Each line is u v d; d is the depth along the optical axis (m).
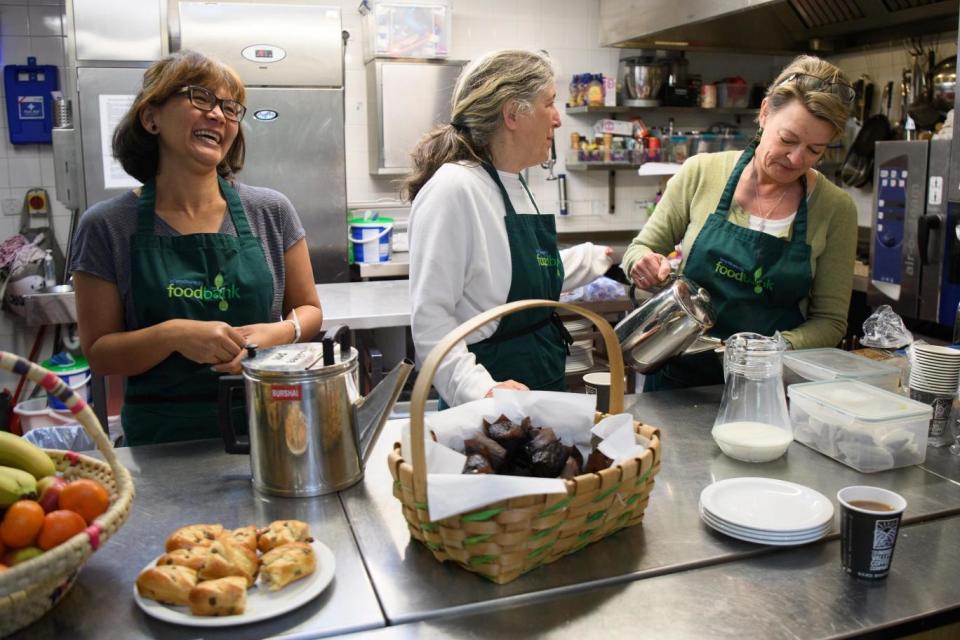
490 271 1.69
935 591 1.07
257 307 1.84
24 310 4.04
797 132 1.86
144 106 1.72
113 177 3.85
